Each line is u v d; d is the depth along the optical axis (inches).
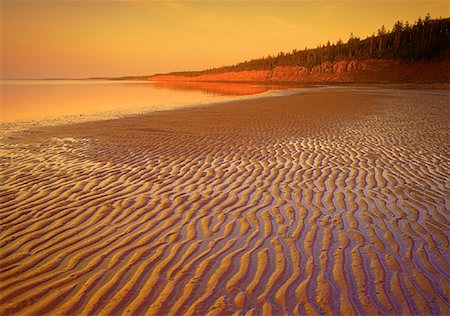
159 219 182.1
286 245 153.9
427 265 136.8
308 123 509.4
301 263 138.6
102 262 139.3
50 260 140.6
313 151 334.6
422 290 120.8
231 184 239.8
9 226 172.2
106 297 117.0
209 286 123.4
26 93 1605.6
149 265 137.1
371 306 112.5
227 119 564.1
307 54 5098.4
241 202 206.5
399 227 171.3
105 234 164.6
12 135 438.3
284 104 828.0
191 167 282.8
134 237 161.6
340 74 3919.8
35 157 318.3
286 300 115.6
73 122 564.1
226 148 351.3
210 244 155.2
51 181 245.0
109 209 194.7
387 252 146.9
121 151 340.8
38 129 488.7
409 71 3228.3
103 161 302.7
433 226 172.2
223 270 133.7
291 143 372.2
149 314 108.7
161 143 377.7
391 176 254.4
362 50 4269.2
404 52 3521.2
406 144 362.0
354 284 124.3
